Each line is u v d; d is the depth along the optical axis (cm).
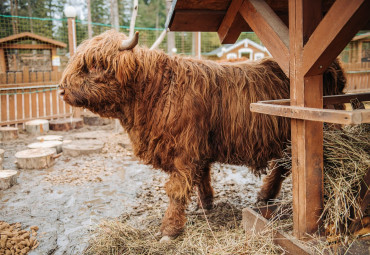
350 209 215
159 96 254
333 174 219
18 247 264
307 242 205
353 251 203
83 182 426
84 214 330
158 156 264
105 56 242
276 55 208
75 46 849
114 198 372
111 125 815
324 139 235
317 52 174
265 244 229
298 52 188
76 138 674
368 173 206
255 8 221
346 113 149
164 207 342
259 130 258
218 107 259
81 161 523
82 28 1958
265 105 204
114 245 263
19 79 784
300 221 211
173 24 283
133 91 255
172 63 261
